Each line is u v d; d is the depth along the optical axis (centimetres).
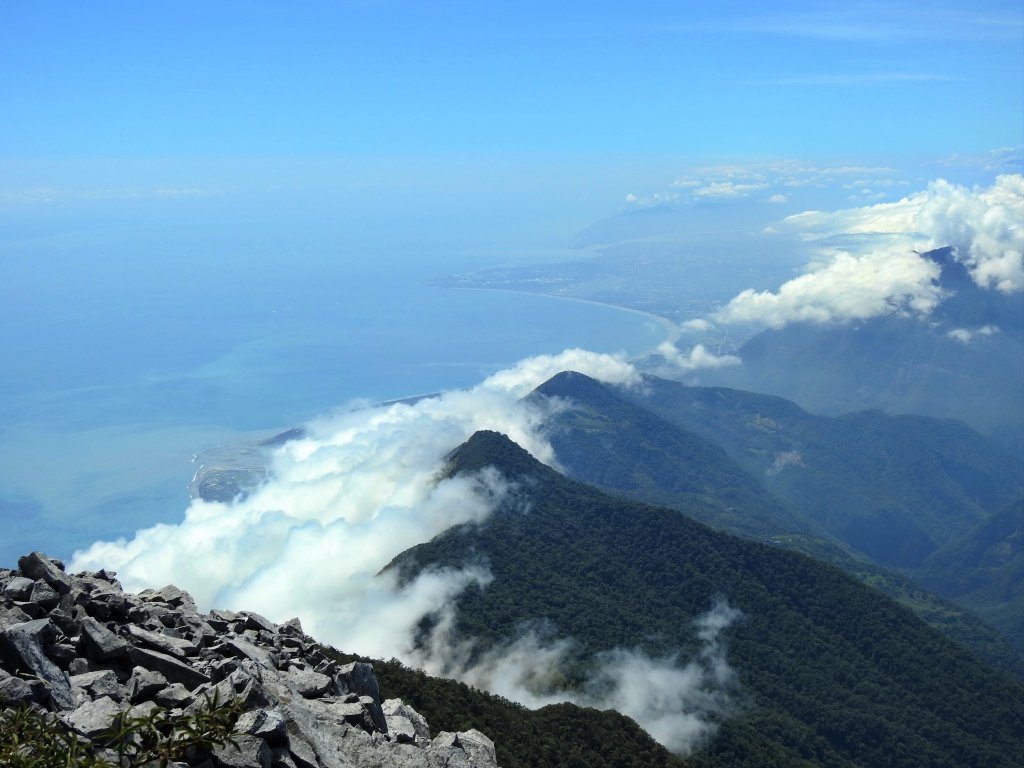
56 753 1889
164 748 2023
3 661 2341
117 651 2589
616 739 8569
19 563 3002
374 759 2652
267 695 2470
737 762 13288
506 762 6506
